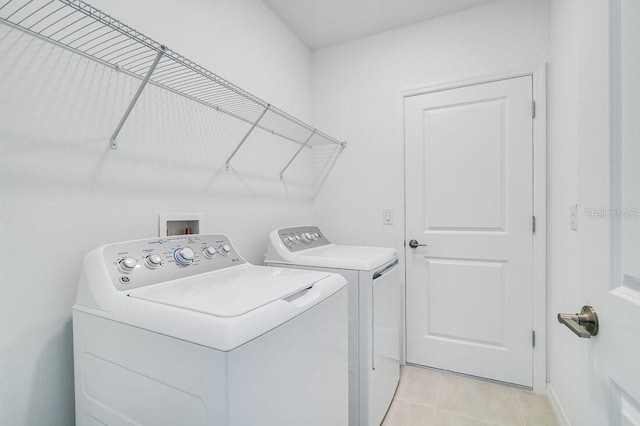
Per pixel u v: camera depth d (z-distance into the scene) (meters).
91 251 1.00
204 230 1.55
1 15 0.87
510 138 2.00
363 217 2.43
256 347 0.71
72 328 1.01
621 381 0.56
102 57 1.11
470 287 2.10
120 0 1.16
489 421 1.65
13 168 0.89
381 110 2.37
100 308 0.88
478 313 2.08
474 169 2.09
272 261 1.76
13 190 0.89
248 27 1.87
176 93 1.29
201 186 1.54
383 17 2.19
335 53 2.54
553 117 1.82
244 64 1.83
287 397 0.83
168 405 0.73
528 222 1.95
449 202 2.16
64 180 1.01
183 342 0.70
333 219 2.55
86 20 1.06
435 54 2.20
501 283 2.02
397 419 1.67
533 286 1.94
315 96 2.61
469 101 2.10
